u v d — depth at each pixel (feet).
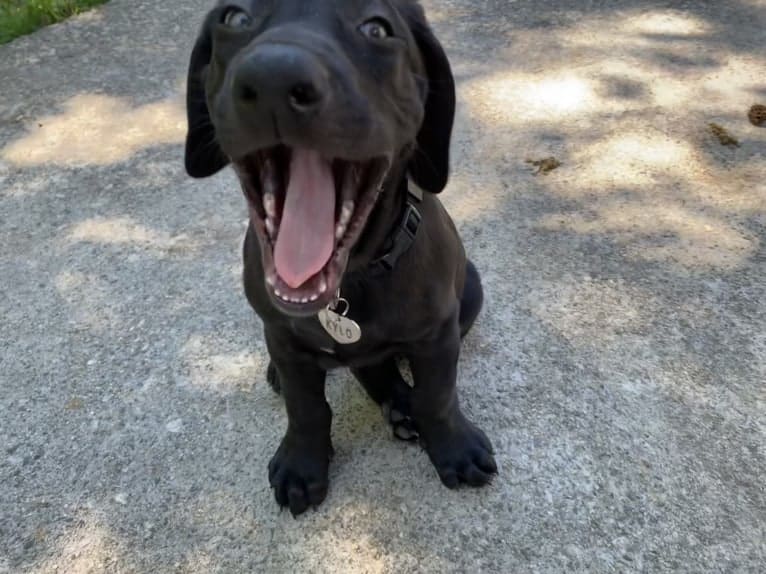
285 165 1.32
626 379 1.93
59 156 2.91
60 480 1.80
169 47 3.60
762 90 2.99
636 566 1.56
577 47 3.36
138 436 1.88
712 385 1.91
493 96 3.05
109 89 3.30
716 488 1.69
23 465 1.83
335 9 1.22
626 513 1.65
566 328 2.07
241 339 2.12
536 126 2.86
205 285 2.30
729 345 2.00
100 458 1.84
